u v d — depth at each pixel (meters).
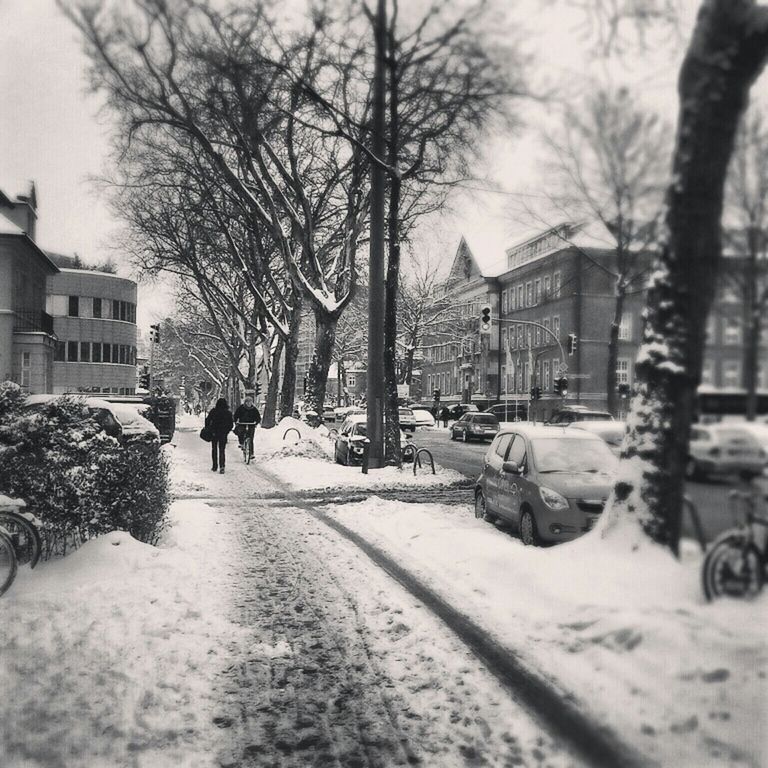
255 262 34.69
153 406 34.00
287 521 11.79
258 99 18.80
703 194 6.10
